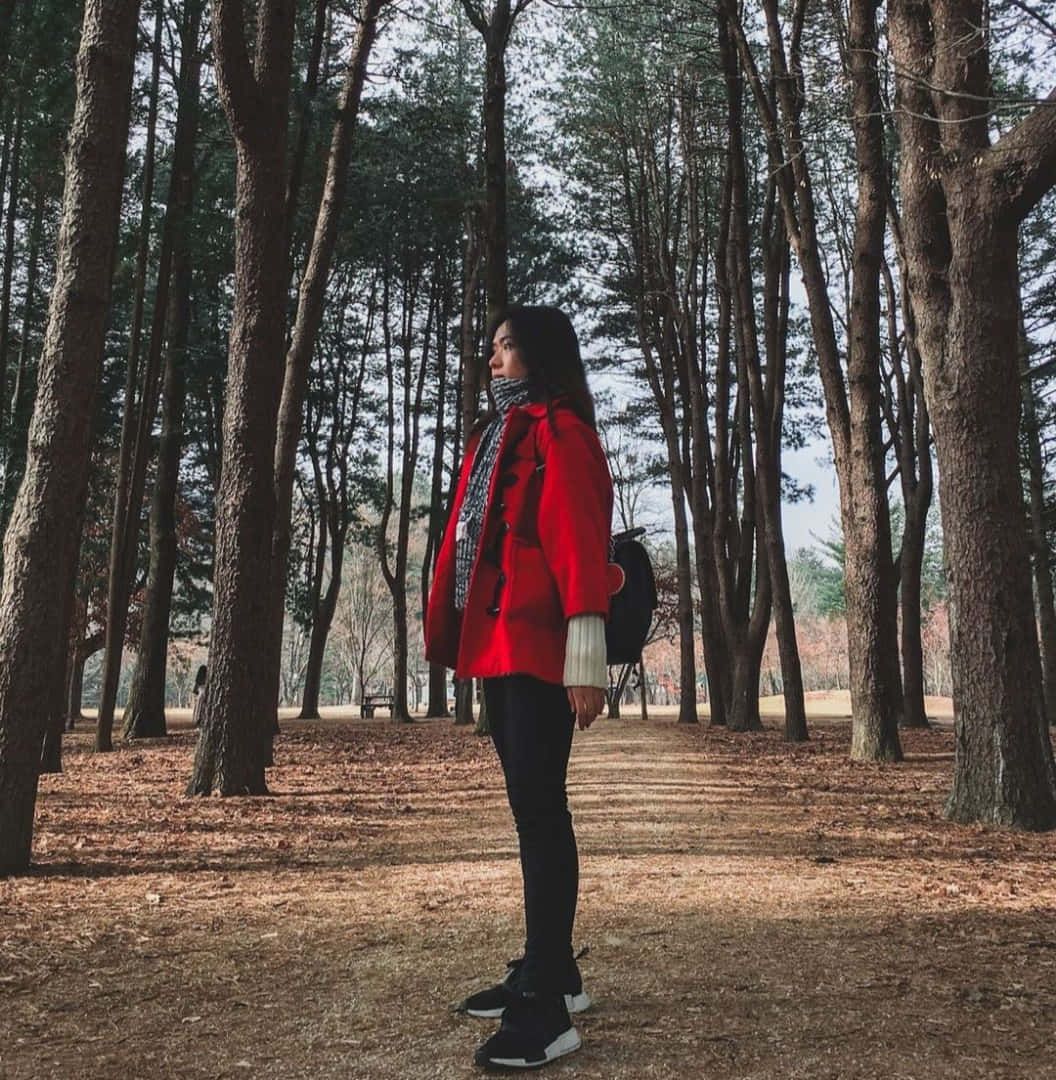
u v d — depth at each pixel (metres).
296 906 4.14
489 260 14.95
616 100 21.72
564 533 2.19
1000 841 5.80
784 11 15.91
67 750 14.50
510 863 5.12
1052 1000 2.66
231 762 8.38
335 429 28.03
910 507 19.70
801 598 85.31
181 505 27.95
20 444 16.23
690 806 7.48
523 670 2.21
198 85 15.43
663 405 22.36
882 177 11.55
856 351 11.68
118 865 5.19
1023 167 6.39
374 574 53.06
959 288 6.73
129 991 2.89
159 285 14.75
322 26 12.38
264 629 8.59
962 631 6.66
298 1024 2.54
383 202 24.05
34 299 21.50
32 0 12.22
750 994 2.71
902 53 7.57
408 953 3.28
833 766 10.72
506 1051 2.13
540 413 2.34
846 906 3.96
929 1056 2.23
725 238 19.78
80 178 5.34
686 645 21.95
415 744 15.38
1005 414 6.66
